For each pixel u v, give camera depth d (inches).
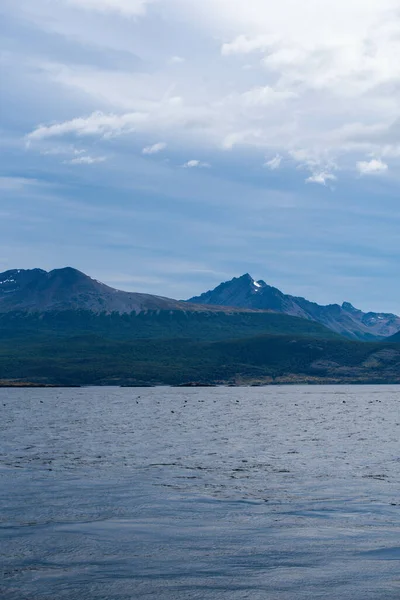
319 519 1198.3
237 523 1165.1
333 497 1408.7
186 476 1713.8
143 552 975.6
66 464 1968.5
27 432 3289.9
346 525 1152.2
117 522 1167.6
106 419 4517.7
